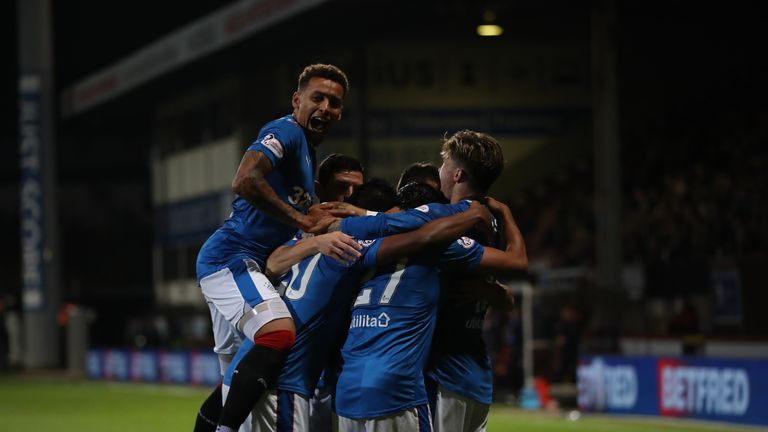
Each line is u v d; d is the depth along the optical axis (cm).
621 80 8606
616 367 4753
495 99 8219
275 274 1912
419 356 1792
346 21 7088
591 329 5738
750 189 6781
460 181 1848
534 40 8219
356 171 2081
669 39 8138
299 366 1867
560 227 7612
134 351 8050
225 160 9469
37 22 9469
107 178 14100
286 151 1869
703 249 6631
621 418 4628
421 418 1786
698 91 8500
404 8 6694
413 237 1761
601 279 6188
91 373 8681
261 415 1856
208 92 9881
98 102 10381
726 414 4209
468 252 1797
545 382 5516
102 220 14325
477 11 6781
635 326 5897
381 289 1791
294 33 7294
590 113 8300
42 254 9431
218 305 1930
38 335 9412
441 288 1808
